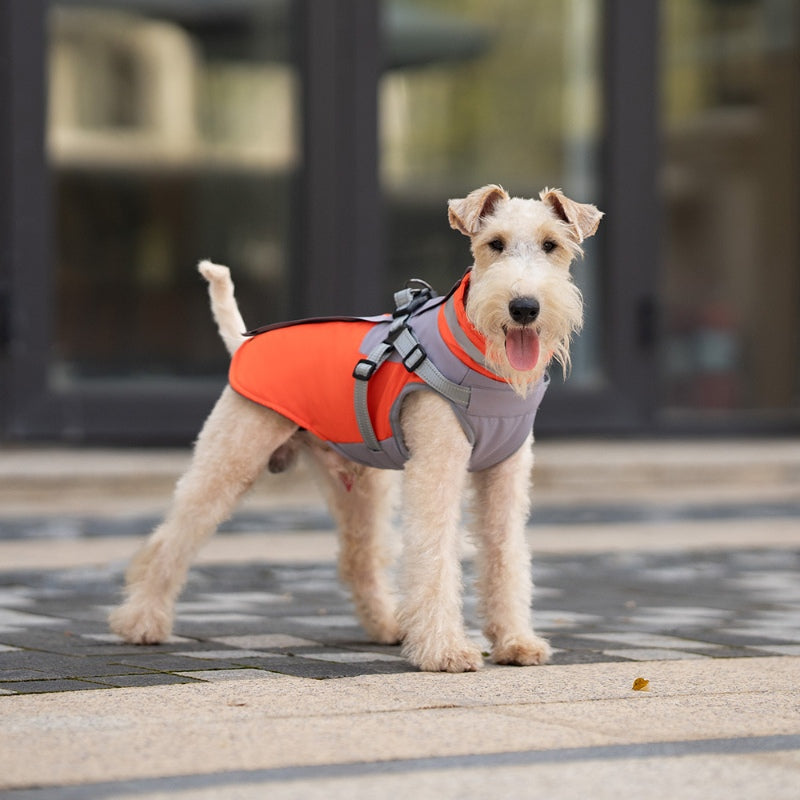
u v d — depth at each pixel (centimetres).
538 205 489
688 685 453
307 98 1285
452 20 1330
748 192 1430
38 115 1223
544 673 474
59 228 1245
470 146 1341
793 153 1439
